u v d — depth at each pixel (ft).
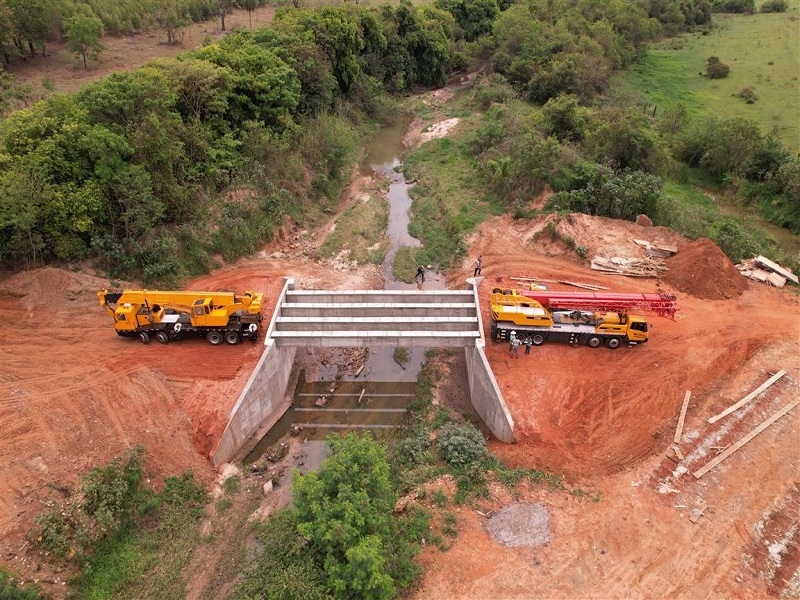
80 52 168.14
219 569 64.54
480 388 86.17
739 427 76.69
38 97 137.28
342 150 154.51
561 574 60.23
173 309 88.89
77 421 74.28
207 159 120.57
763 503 67.21
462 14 263.90
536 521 65.98
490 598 57.82
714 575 60.03
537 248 120.06
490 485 70.38
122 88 106.01
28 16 161.99
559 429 78.69
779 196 143.84
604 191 123.65
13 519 60.95
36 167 90.02
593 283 107.04
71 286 94.27
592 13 254.68
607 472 72.23
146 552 65.26
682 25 307.99
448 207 139.13
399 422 86.99
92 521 63.62
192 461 75.56
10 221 85.76
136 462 69.77
